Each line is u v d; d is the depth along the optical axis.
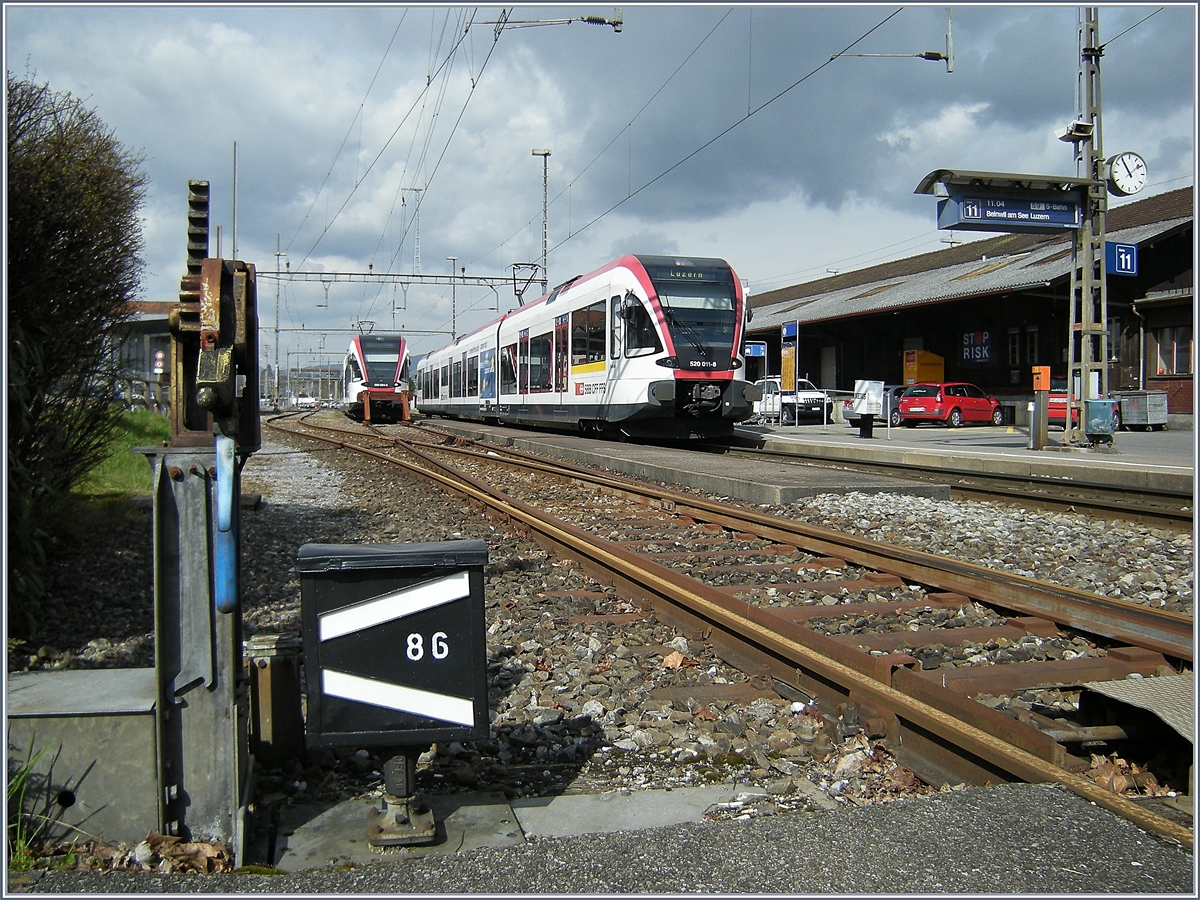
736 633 5.29
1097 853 2.92
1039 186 16.92
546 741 4.30
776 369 46.28
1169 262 27.86
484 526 10.39
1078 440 17.25
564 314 22.86
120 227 7.94
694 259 19.30
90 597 6.83
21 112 6.31
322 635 3.19
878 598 6.65
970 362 35.47
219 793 3.16
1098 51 17.17
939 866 2.85
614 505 11.74
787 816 3.25
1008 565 8.08
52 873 2.89
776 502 11.46
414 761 3.36
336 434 30.50
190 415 3.38
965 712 3.85
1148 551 8.48
